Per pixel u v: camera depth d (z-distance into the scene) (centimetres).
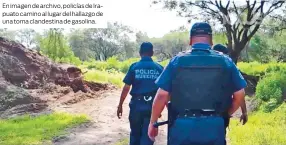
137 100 561
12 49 1825
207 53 343
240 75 345
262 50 4634
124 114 1290
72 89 1723
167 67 342
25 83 1661
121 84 2141
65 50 4703
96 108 1382
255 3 2736
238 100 345
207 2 2845
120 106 596
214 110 334
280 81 1540
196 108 334
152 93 559
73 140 903
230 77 342
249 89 1934
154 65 570
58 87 1708
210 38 354
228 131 933
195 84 334
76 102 1520
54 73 1836
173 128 338
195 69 336
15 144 849
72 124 1072
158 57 7962
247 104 1520
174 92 338
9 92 1427
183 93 335
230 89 346
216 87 335
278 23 3091
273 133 900
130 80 570
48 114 1247
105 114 1270
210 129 329
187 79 335
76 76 1948
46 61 1912
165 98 338
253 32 2803
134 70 566
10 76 1650
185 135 328
